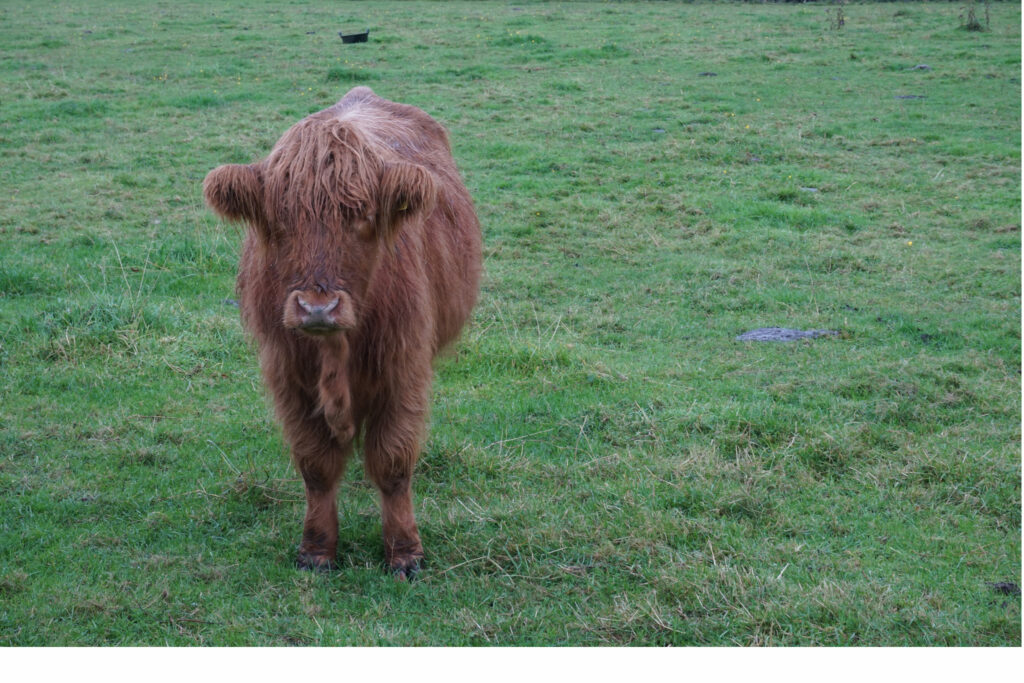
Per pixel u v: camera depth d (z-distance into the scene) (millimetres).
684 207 11211
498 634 3990
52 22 24344
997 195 11625
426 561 4535
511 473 5418
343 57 19688
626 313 8250
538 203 11258
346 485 5312
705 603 4164
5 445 5637
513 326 7801
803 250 9938
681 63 19234
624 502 5074
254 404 6352
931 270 9297
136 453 5570
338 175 3572
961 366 6902
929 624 4012
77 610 4062
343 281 3594
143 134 13898
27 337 7082
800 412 6109
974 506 5066
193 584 4301
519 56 19734
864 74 18250
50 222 10133
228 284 8750
